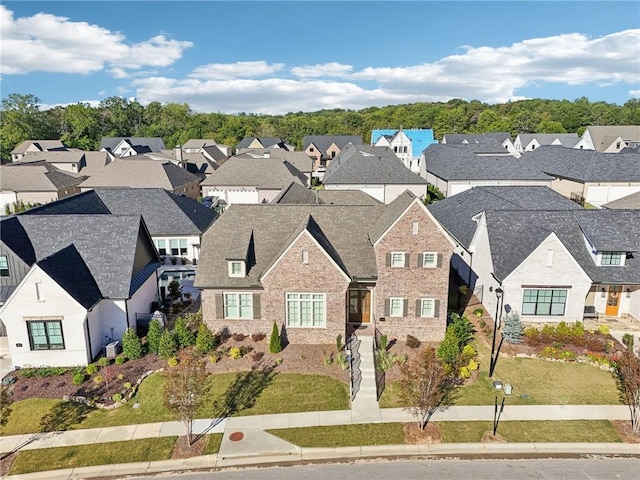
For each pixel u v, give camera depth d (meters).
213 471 19.30
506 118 163.00
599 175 64.62
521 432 21.34
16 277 29.67
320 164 121.56
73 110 151.12
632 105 188.62
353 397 24.03
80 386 25.23
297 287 28.61
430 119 178.25
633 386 20.88
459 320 30.03
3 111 139.38
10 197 68.81
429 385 20.77
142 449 20.58
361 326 30.84
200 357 27.64
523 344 28.83
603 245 31.52
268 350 28.44
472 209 43.22
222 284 29.11
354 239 31.03
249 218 31.97
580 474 18.73
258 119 190.12
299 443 20.83
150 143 132.38
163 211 46.12
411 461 19.69
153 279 35.00
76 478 19.05
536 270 30.53
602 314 32.88
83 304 26.72
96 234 31.59
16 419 22.64
